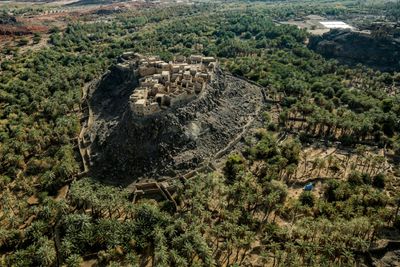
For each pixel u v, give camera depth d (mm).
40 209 145625
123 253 128625
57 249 132125
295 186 165625
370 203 147750
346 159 187000
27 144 190750
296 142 192125
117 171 171750
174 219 140750
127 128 180125
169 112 183750
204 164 175000
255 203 151875
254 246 131375
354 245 127812
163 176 167625
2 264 125062
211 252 124062
